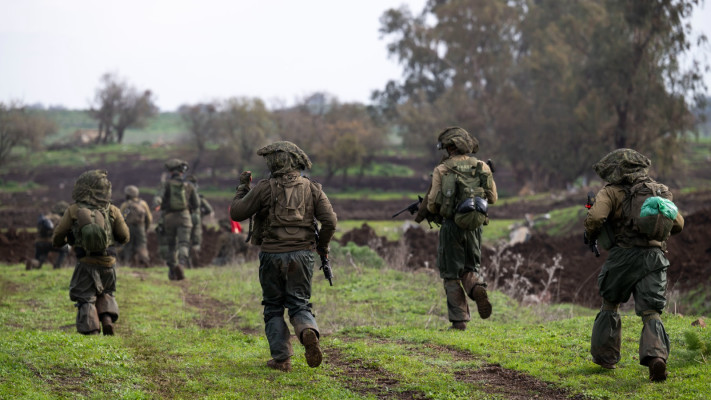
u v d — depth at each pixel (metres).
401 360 8.40
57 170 102.81
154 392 6.89
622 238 7.22
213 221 49.31
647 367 7.59
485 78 88.38
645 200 7.06
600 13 64.62
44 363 7.34
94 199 10.38
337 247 19.50
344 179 97.12
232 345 9.73
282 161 7.80
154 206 18.19
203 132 99.88
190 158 107.50
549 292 18.12
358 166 99.31
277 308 7.93
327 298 14.73
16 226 52.19
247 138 98.25
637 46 55.91
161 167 104.75
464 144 10.27
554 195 65.12
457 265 10.44
